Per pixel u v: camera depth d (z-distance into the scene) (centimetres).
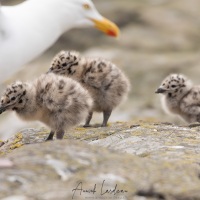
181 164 1005
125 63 2991
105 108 1516
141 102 2589
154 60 3023
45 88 1313
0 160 920
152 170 933
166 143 1203
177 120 2328
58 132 1332
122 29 3912
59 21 1366
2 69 1246
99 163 928
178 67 2930
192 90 1705
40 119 1347
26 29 1270
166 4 4278
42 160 921
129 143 1211
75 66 1489
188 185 890
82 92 1330
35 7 1309
